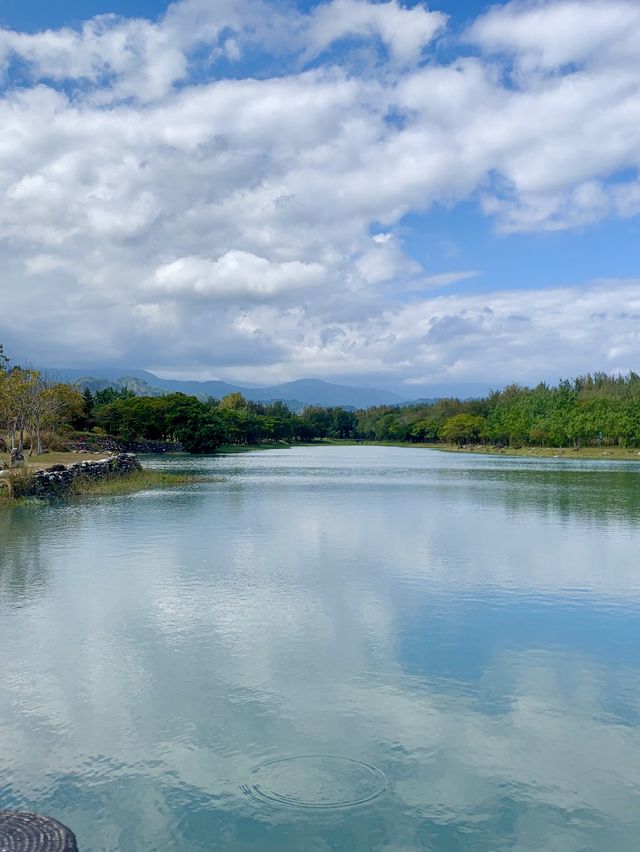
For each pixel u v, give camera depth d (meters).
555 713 9.81
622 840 6.95
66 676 11.02
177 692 10.41
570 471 67.69
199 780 8.02
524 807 7.52
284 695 10.33
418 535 24.86
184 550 21.42
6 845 6.00
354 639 12.89
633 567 19.31
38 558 19.97
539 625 13.85
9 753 8.63
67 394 76.06
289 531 25.56
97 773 8.17
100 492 40.00
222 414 143.38
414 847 6.80
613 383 180.50
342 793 7.76
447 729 9.29
